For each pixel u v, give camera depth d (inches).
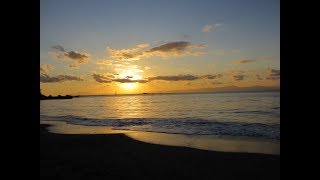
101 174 260.2
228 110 1302.9
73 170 270.8
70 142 448.5
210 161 318.0
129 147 402.9
